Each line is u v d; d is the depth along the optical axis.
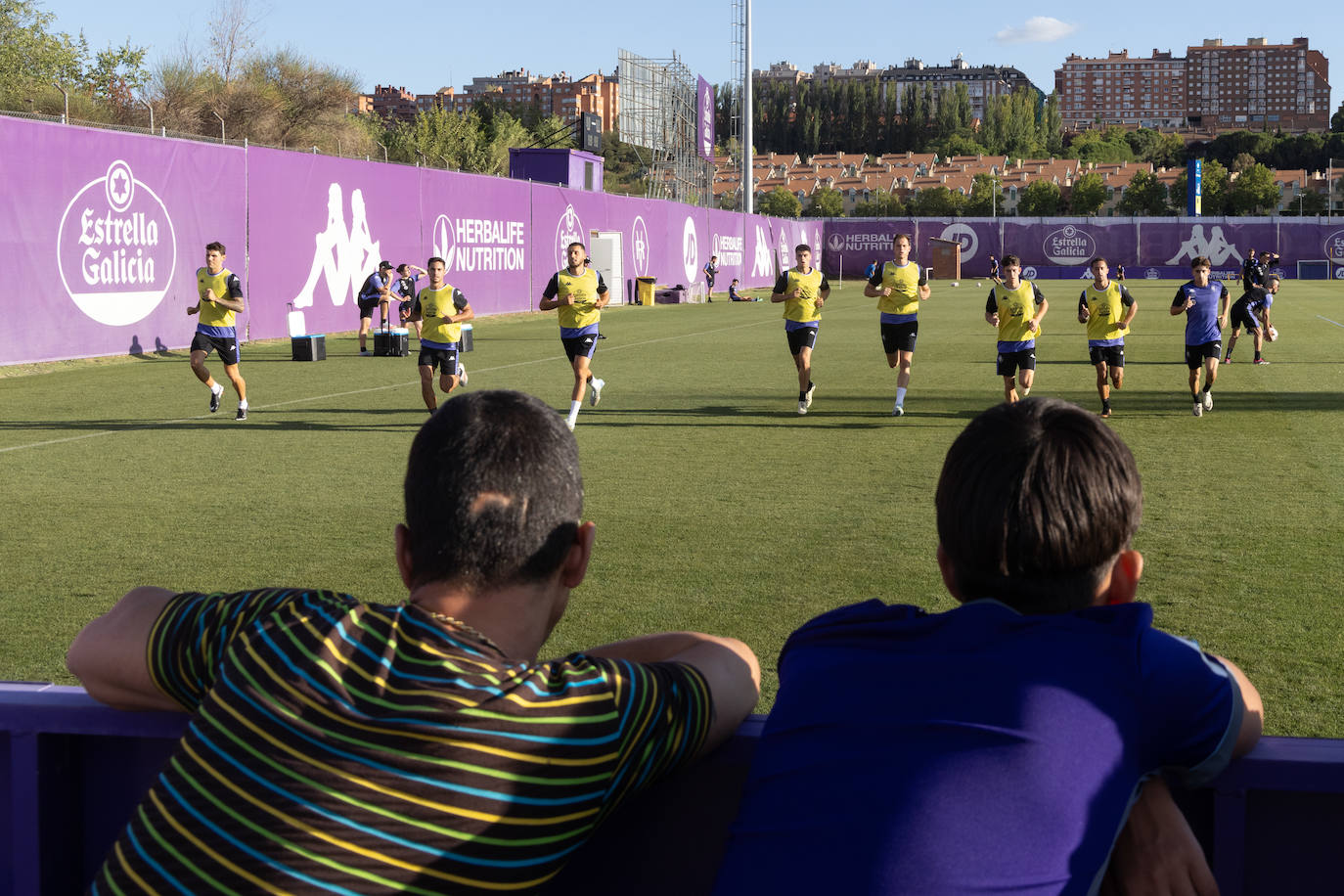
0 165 16.42
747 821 1.36
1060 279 63.53
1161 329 26.20
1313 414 12.15
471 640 1.35
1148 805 1.33
